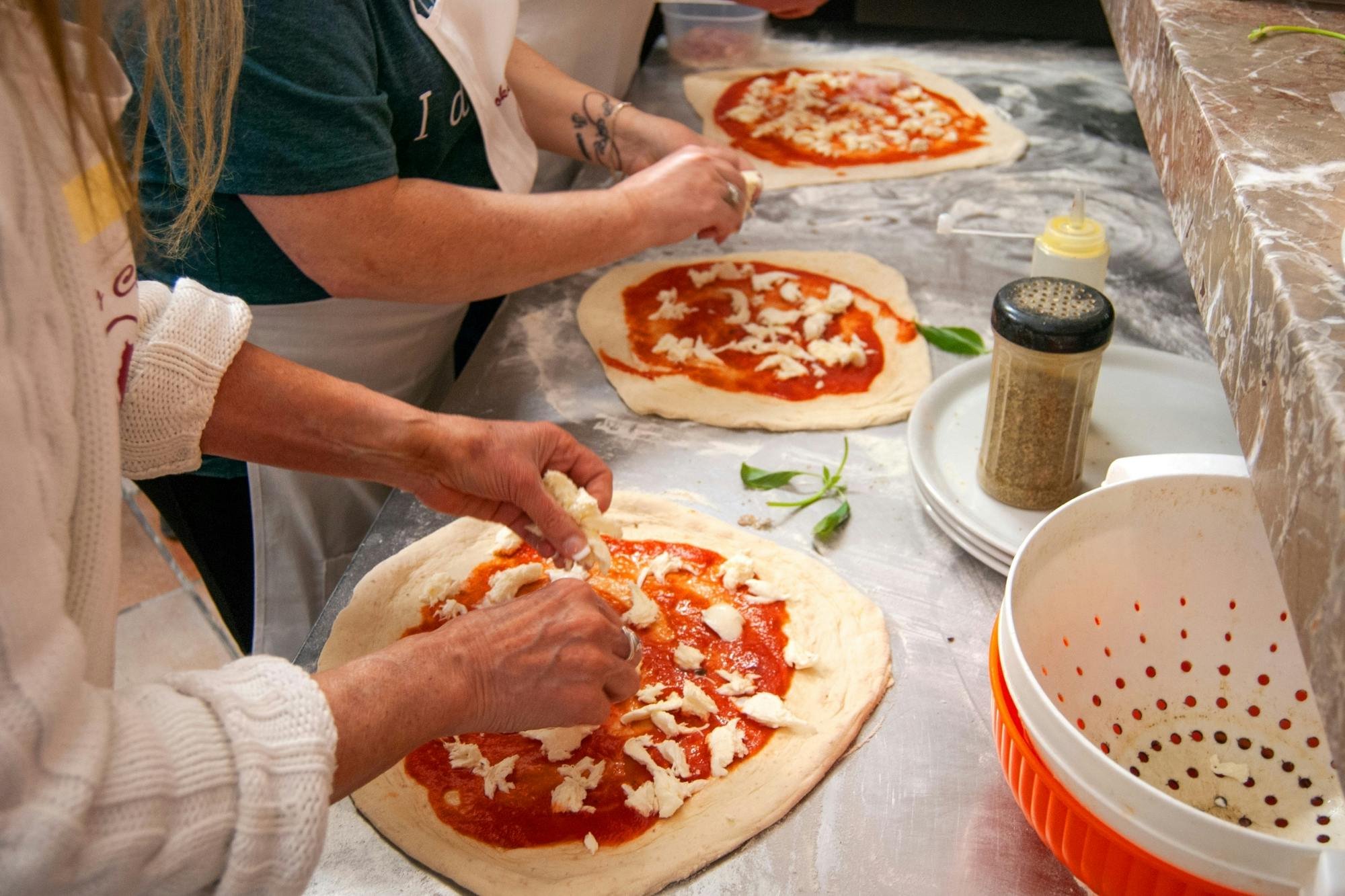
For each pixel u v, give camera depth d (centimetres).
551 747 86
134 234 75
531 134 161
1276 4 108
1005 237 160
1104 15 223
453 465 94
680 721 89
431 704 71
